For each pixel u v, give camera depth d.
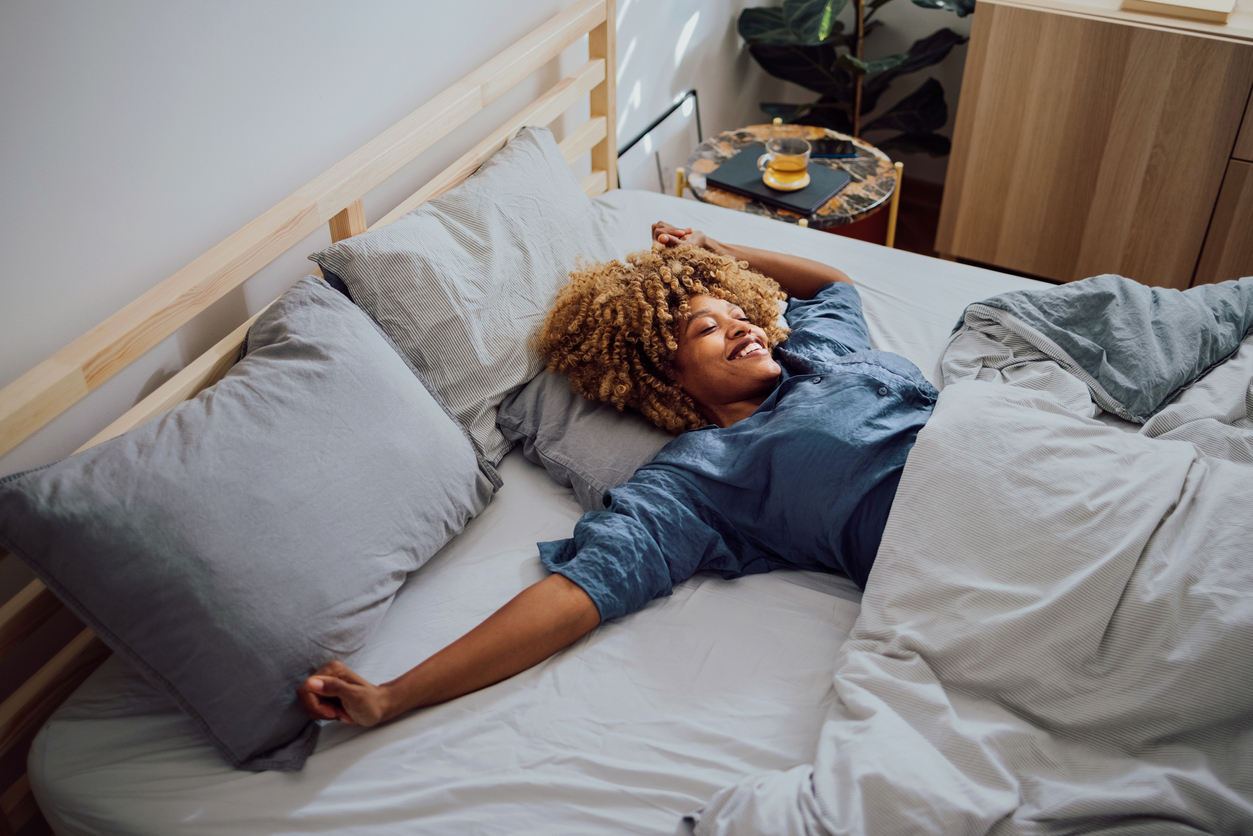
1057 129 2.24
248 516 0.98
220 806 0.92
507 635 1.04
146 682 1.04
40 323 1.05
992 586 1.00
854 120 2.78
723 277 1.43
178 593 0.92
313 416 1.08
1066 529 1.01
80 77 1.02
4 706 1.03
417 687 1.00
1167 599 0.92
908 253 1.82
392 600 1.13
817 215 1.96
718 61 2.69
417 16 1.48
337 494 1.05
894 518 1.09
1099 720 0.91
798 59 2.77
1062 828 0.84
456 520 1.20
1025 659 0.95
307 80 1.31
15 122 0.98
